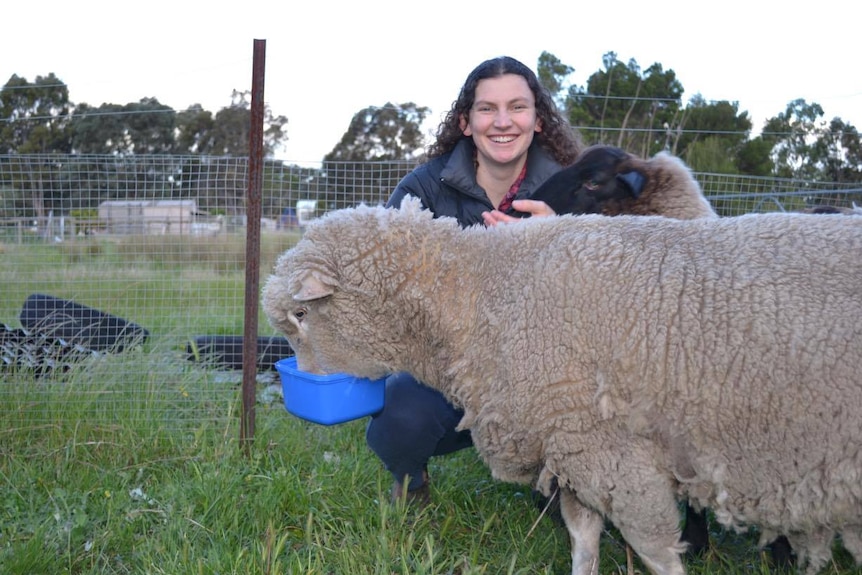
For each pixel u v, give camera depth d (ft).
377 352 9.75
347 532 10.30
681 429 7.51
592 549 8.91
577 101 56.85
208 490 11.22
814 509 7.27
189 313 20.17
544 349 7.99
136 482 12.28
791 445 7.09
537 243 8.68
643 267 7.75
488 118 11.16
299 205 26.23
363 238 9.36
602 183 11.46
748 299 7.22
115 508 11.03
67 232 22.08
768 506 7.48
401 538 9.95
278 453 13.05
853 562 9.83
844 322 6.89
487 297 8.81
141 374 15.25
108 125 85.40
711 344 7.26
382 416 10.90
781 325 7.05
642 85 61.82
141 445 13.29
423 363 9.70
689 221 8.20
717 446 7.43
